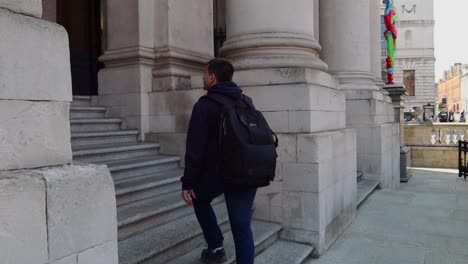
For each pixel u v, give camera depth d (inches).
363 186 345.7
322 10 405.4
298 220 190.9
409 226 240.7
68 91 88.9
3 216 71.1
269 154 119.0
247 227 125.1
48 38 84.4
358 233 226.7
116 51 261.6
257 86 203.2
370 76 396.5
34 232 75.6
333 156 210.7
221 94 124.8
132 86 254.4
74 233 82.8
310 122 191.6
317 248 186.5
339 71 392.5
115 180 191.6
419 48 2181.3
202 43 292.5
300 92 192.9
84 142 219.8
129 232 150.8
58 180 79.7
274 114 199.2
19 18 79.0
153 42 262.1
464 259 183.9
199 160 123.7
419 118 1384.1
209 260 141.4
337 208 217.8
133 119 253.9
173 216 174.6
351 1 393.1
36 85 82.0
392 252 194.1
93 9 389.4
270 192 197.0
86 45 388.2
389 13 626.2
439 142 658.2
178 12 267.3
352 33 390.9
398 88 558.6
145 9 256.4
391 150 416.2
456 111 3535.9
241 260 123.7
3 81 76.1
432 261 181.9
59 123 86.9
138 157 229.6
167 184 197.8
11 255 72.2
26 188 74.3
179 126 242.1
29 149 80.8
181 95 241.3
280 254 174.9
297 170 190.4
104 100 266.7
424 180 481.7
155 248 137.6
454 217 262.4
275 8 213.9
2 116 76.2
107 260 90.4
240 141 114.8
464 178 485.4
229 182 117.1
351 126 378.3
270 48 212.8
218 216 178.4
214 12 467.8
